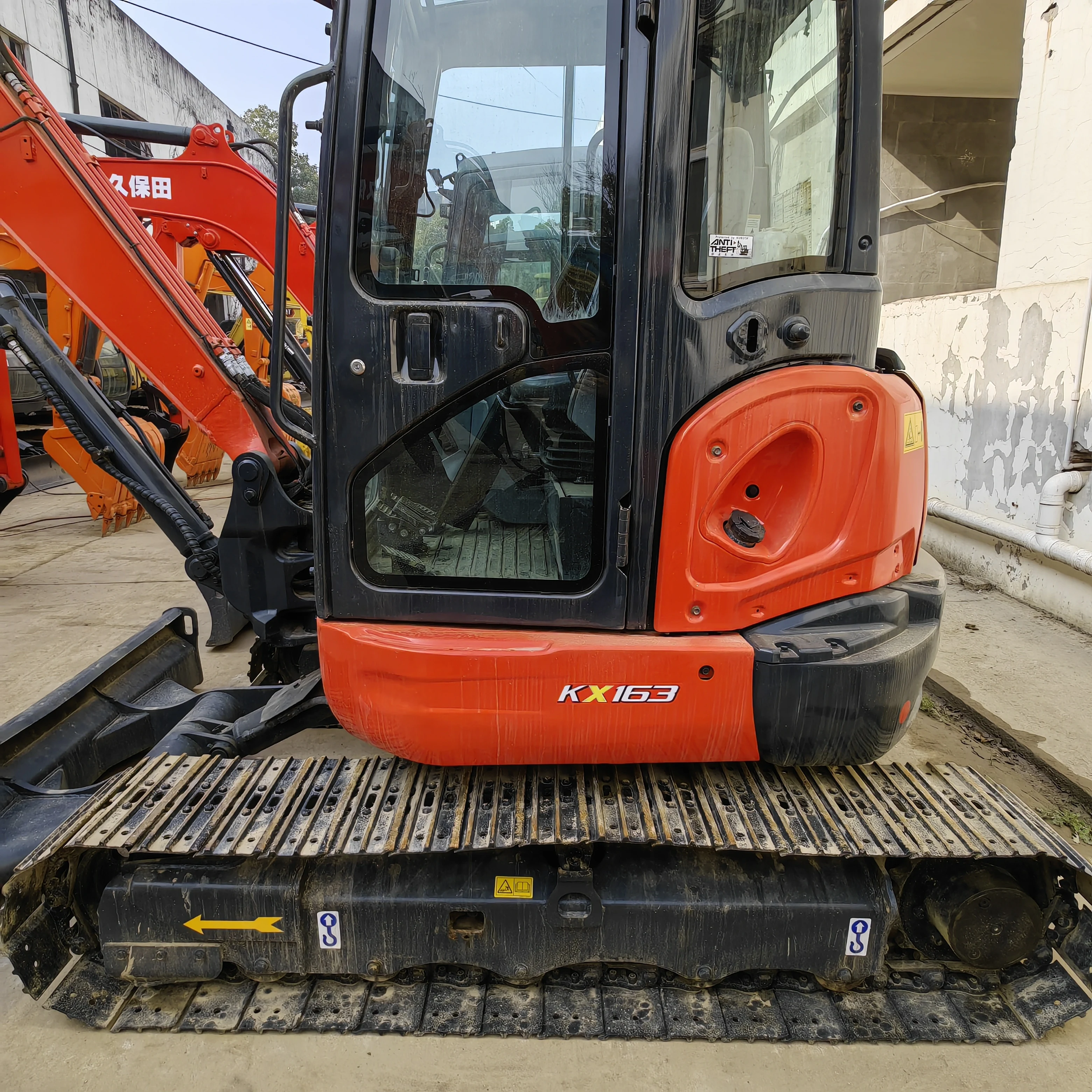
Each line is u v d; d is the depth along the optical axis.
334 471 1.88
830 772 2.16
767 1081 1.88
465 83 1.78
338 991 2.08
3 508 5.76
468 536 1.92
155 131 4.26
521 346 1.80
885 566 1.94
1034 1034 1.96
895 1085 1.88
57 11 10.30
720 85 1.74
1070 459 4.54
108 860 2.12
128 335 3.05
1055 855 1.84
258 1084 1.86
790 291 1.77
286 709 2.56
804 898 1.96
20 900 1.89
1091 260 4.51
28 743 2.66
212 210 4.33
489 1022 1.99
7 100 2.83
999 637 4.51
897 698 1.87
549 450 1.87
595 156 1.76
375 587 1.93
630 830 1.89
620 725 1.85
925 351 6.03
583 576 1.92
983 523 5.21
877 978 2.10
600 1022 1.99
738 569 1.86
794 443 1.83
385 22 1.74
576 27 1.74
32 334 3.22
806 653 1.80
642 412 1.79
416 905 1.98
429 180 1.80
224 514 7.36
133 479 3.35
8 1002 2.11
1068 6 4.72
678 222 1.72
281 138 1.78
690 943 1.98
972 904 1.91
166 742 2.44
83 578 5.69
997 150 8.03
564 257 1.79
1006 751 3.38
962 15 6.19
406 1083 1.87
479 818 1.95
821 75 1.79
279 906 1.97
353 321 1.80
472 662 1.81
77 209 2.93
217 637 4.38
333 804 2.06
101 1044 1.97
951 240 8.25
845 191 1.81
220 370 3.09
